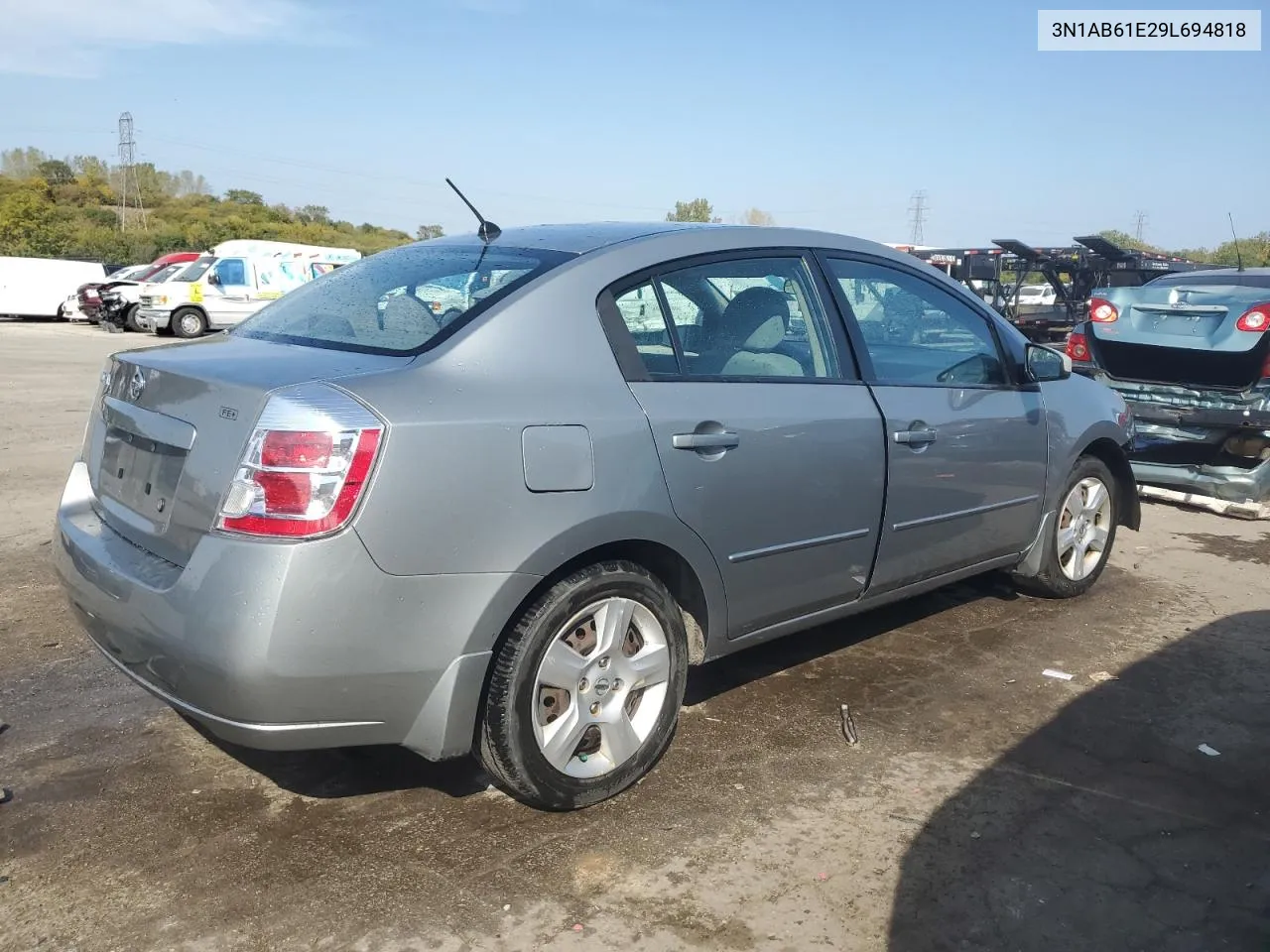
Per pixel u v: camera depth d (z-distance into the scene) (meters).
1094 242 18.31
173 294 22.78
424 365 2.83
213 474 2.66
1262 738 3.81
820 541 3.70
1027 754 3.65
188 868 2.84
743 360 3.54
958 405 4.25
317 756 3.50
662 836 3.06
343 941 2.56
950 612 5.13
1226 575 5.85
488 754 2.99
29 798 3.19
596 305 3.18
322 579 2.55
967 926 2.68
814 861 2.96
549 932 2.61
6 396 12.02
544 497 2.87
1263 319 6.88
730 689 4.14
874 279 4.14
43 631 4.53
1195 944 2.64
